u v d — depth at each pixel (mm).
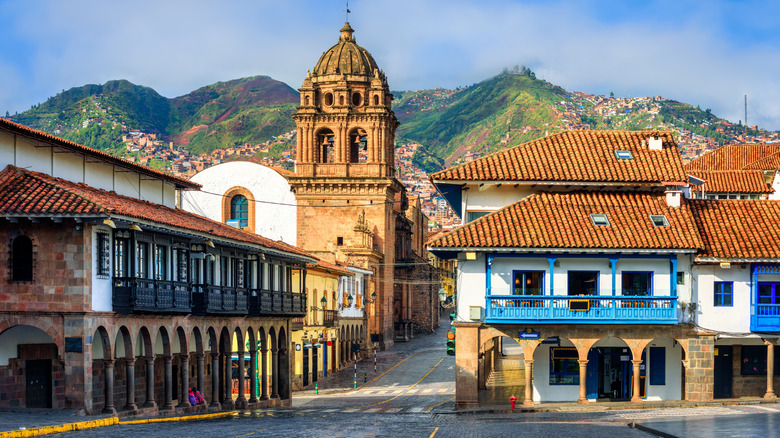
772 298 47219
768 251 46250
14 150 37500
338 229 102812
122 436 29594
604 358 48031
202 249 44844
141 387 43062
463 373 45656
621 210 48188
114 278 37562
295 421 38125
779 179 72750
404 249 123625
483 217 47188
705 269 46844
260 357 58906
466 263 46281
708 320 46594
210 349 50625
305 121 104000
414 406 52219
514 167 49500
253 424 35875
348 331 86562
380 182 102562
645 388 47781
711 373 46188
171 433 30984
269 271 55312
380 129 104438
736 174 74812
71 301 35469
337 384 70812
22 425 31500
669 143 51875
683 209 48531
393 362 87250
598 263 46469
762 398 47656
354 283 90062
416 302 128500
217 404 46938
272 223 103125
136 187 48062
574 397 47875
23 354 37188
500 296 45438
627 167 49688
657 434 30141
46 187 36500
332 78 105125
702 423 33031
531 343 45781
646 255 46156
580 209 48062
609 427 33969
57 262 35656
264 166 103250
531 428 33969
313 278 72312
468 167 49500
